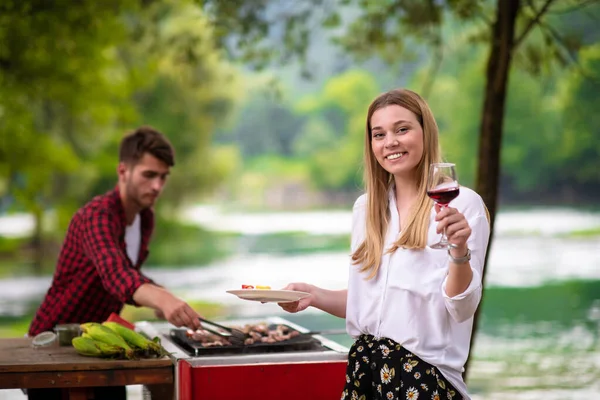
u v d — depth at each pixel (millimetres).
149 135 3518
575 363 8438
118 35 7254
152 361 2832
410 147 2531
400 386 2443
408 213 2521
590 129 31562
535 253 20984
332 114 49875
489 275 17172
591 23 28453
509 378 7711
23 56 7211
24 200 10109
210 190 29234
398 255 2512
